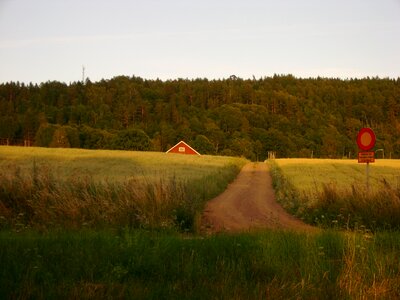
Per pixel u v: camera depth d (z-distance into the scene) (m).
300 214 17.08
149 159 60.50
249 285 6.60
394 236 9.36
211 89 152.25
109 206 13.38
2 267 6.92
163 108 134.38
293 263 7.53
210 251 8.11
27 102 143.00
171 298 6.06
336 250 8.25
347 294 6.26
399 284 6.62
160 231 11.80
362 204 14.29
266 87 159.38
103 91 149.62
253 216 17.52
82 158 57.88
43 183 14.73
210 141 109.94
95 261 7.36
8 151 66.81
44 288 6.19
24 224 12.52
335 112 131.75
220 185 30.48
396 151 113.69
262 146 111.94
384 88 149.50
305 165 61.81
